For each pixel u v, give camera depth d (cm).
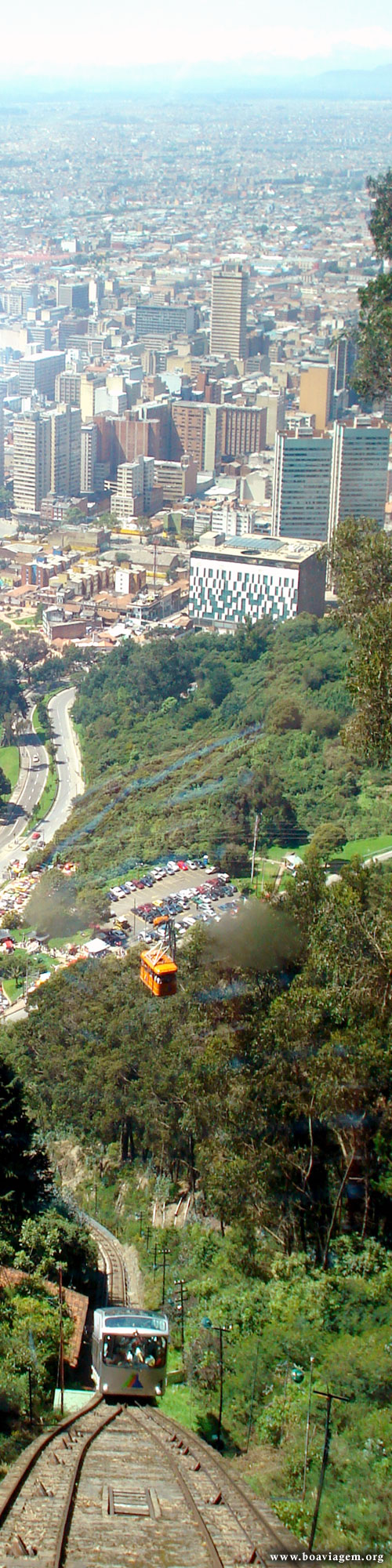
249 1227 7725
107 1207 9994
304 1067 7512
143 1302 7775
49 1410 5862
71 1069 12150
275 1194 7762
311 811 18675
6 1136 8500
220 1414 5809
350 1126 7381
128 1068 11294
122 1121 11125
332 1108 7269
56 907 17662
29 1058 12850
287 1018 7600
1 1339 6322
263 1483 5297
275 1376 6131
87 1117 11569
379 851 17138
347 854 17125
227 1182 7769
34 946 17575
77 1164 11188
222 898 17025
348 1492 5128
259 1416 5900
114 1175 10719
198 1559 3888
